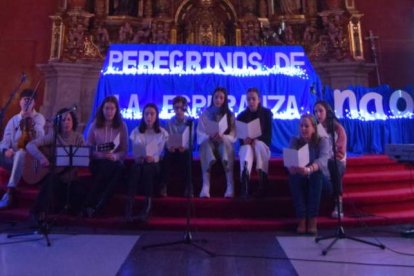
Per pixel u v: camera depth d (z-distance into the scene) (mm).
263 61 6645
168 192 4562
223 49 6684
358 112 7191
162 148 4383
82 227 4074
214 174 4656
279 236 3750
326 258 3047
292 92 6523
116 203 4336
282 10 9859
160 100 6344
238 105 6359
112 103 4480
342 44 9281
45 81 9172
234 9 9820
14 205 4730
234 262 2953
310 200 3861
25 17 9531
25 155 4535
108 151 4234
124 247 3348
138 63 6504
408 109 7191
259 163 4297
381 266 2838
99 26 9492
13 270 2730
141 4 9734
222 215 4238
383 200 4473
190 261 2973
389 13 9727
